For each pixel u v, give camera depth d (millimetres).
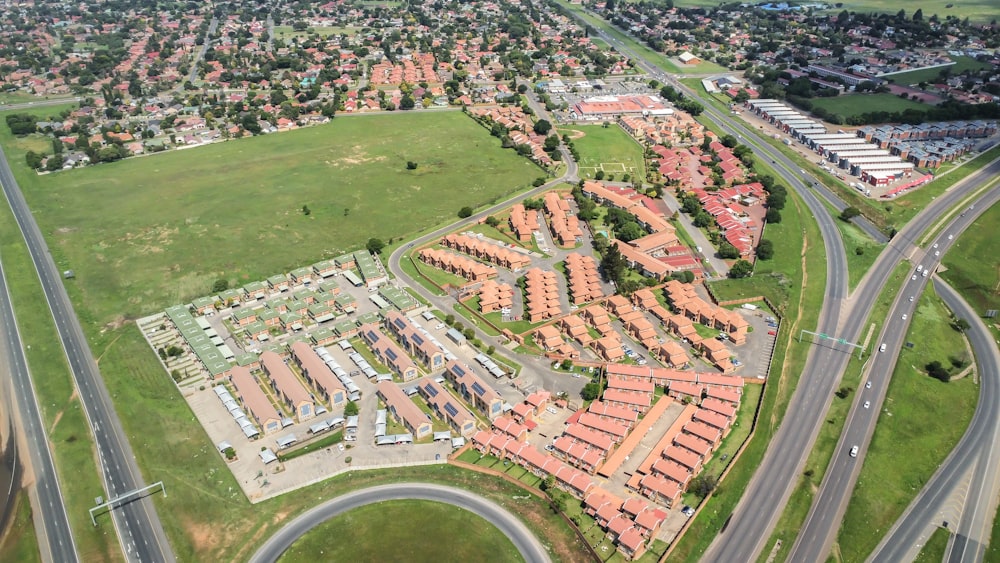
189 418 184250
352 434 177875
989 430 187250
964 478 170625
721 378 194875
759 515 157375
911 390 198250
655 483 159125
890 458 174375
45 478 166625
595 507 153125
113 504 158125
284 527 150875
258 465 168125
